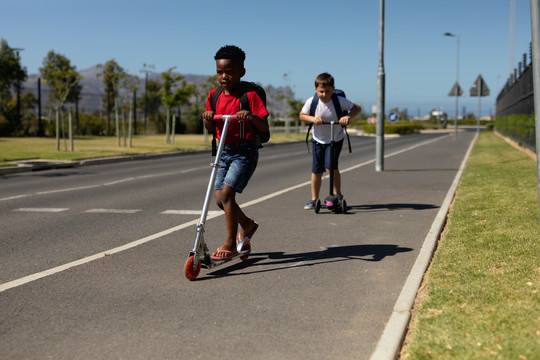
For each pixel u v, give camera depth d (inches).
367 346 124.4
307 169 596.4
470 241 211.2
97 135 1498.5
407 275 180.2
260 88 183.6
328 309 148.6
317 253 212.2
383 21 547.2
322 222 277.0
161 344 125.8
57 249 220.5
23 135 1294.3
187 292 164.2
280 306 151.3
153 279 177.9
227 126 176.2
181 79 1194.0
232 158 185.5
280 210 315.3
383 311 146.7
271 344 125.6
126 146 992.9
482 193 350.0
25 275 183.0
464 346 113.7
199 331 133.6
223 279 177.6
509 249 194.2
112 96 1545.3
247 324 138.0
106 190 412.5
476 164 600.7
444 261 183.3
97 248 222.2
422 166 617.6
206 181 476.1
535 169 502.3
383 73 556.1
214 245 228.7
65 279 178.1
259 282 174.1
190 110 1831.9
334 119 292.8
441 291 150.9
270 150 1027.3
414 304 149.3
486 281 157.2
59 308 150.3
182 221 281.3
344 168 599.8
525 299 139.5
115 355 120.0
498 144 1070.4
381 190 404.8
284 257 206.2
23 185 445.4
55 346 124.9
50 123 1336.1
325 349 122.9
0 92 1343.5
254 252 214.8
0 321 140.4
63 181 476.7
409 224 269.4
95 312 147.1
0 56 1258.6
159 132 1761.8
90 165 665.0
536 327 120.7
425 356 110.9
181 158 802.2
